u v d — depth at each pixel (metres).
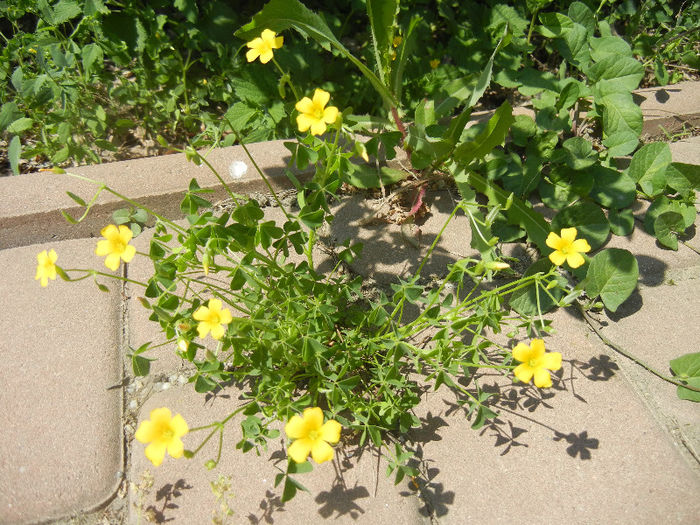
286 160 0.34
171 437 0.19
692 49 0.45
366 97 0.38
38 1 0.35
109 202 0.32
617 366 0.28
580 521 0.23
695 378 0.26
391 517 0.23
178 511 0.23
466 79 0.37
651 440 0.25
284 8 0.29
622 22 0.46
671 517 0.23
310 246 0.27
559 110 0.36
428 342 0.28
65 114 0.35
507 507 0.23
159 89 0.39
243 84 0.36
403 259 0.32
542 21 0.39
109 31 0.37
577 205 0.32
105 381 0.27
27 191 0.32
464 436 0.25
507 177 0.34
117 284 0.30
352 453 0.25
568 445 0.25
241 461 0.24
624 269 0.29
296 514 0.23
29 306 0.29
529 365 0.21
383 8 0.31
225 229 0.24
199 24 0.39
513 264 0.32
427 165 0.33
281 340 0.23
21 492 0.23
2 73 0.37
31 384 0.26
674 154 0.37
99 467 0.24
